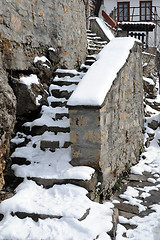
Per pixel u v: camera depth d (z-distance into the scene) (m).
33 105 4.01
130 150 4.71
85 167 3.17
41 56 4.70
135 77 4.97
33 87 4.09
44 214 2.55
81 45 6.38
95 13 14.09
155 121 6.13
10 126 2.95
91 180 3.04
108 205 3.24
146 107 6.84
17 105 3.95
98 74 3.58
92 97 3.11
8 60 3.67
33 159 3.50
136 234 2.65
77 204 2.69
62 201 2.76
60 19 5.19
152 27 13.74
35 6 4.45
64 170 3.16
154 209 3.19
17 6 3.93
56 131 3.88
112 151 3.69
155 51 10.80
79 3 6.20
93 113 3.10
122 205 3.31
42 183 3.10
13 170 3.37
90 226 2.46
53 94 4.61
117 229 2.71
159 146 5.80
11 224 2.46
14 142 3.85
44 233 2.38
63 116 4.10
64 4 5.33
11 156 3.56
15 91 3.87
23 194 2.85
